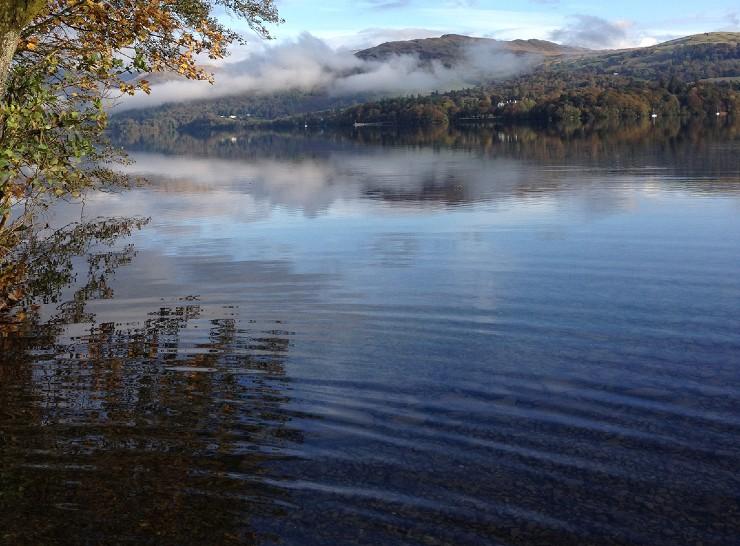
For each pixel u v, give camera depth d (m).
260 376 7.23
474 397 6.61
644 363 7.43
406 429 5.93
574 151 44.66
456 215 18.92
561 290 10.63
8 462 5.41
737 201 19.25
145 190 28.62
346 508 4.75
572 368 7.33
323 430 5.93
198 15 11.99
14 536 4.48
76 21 10.40
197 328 9.05
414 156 47.88
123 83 10.62
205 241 16.06
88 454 5.53
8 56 7.35
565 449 5.53
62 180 9.80
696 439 5.66
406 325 9.06
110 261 13.70
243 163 47.53
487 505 4.76
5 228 11.80
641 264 12.20
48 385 7.01
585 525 4.53
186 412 6.32
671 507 4.71
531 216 18.12
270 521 4.62
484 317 9.33
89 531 4.54
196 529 4.55
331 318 9.48
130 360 7.79
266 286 11.43
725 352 7.70
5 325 9.30
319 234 16.70
